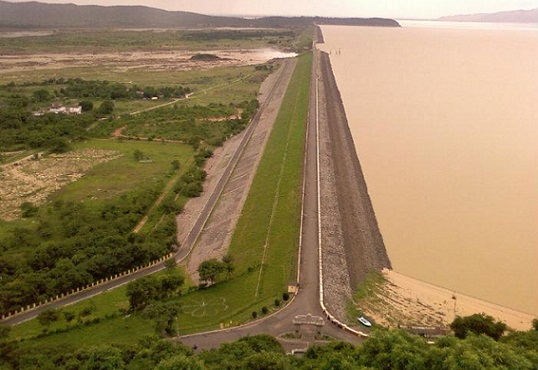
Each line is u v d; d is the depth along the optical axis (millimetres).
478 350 63250
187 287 105375
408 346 65625
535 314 98750
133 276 112938
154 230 132750
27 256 113375
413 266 116812
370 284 107625
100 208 145125
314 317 88125
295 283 100250
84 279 106375
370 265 116875
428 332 87688
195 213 149125
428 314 96500
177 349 71812
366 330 87062
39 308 99688
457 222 136625
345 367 63375
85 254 114875
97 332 89938
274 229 126438
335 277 103625
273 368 64562
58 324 92875
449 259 119562
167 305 88875
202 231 138375
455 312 97750
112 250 116188
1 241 124125
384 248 125312
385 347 67062
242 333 85875
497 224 135750
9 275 107500
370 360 65562
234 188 165750
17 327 92938
